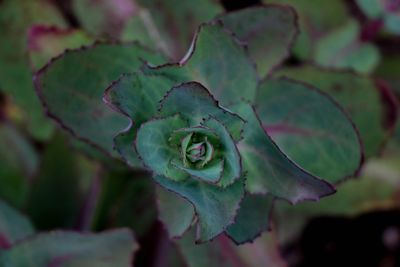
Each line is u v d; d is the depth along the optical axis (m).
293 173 0.34
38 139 0.48
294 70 0.43
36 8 0.47
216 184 0.34
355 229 0.53
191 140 0.34
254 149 0.35
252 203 0.37
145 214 0.44
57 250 0.41
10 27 0.47
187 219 0.35
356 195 0.46
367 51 0.47
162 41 0.43
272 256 0.41
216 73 0.35
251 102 0.36
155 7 0.42
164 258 0.45
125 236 0.41
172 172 0.34
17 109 0.51
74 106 0.38
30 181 0.47
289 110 0.39
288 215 0.47
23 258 0.41
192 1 0.42
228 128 0.34
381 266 0.53
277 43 0.40
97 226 0.45
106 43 0.38
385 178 0.46
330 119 0.39
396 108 0.43
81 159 0.44
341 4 0.48
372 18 0.46
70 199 0.45
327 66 0.47
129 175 0.44
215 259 0.40
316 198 0.34
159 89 0.34
